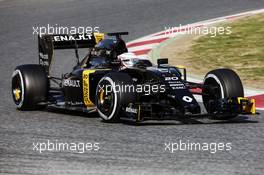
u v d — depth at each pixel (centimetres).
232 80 3566
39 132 3353
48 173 2569
